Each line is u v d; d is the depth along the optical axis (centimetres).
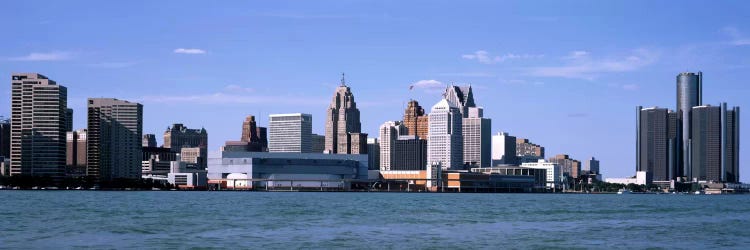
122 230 17288
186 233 16675
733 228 19412
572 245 14925
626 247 14688
